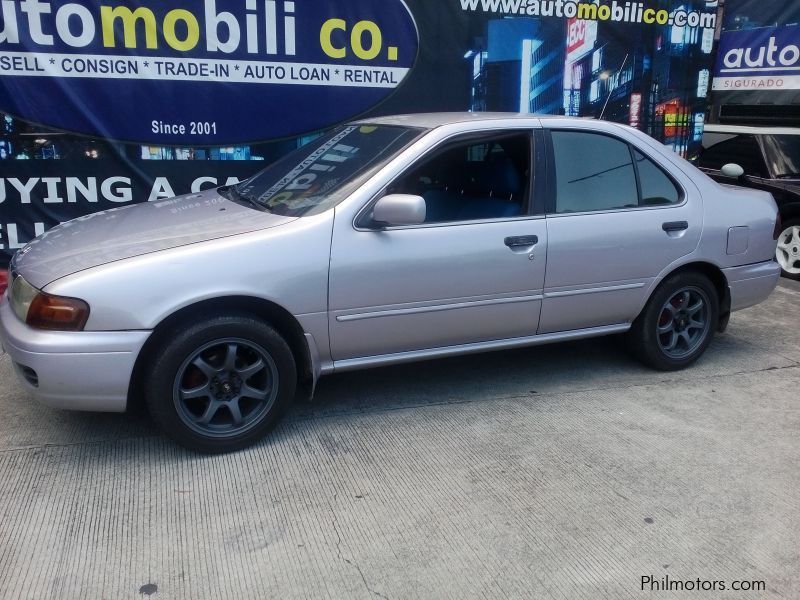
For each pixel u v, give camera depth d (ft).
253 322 11.85
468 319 13.64
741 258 16.24
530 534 10.18
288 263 11.91
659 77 25.84
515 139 14.21
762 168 26.81
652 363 16.07
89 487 11.14
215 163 21.59
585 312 14.82
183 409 11.76
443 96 23.44
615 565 9.56
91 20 19.49
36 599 8.71
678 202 15.47
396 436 12.98
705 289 16.07
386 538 10.03
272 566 9.39
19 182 20.08
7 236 20.35
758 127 28.78
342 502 10.87
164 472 11.62
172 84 20.57
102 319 10.98
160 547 9.73
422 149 13.16
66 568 9.27
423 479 11.57
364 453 12.36
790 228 25.57
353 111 22.58
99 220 13.78
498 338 14.29
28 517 10.34
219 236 11.91
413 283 12.87
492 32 23.39
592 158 14.74
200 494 11.01
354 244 12.37
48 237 13.25
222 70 20.89
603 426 13.53
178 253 11.39
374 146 13.88
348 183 12.94
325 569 9.36
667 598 8.96
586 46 24.61
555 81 24.54
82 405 11.36
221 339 11.69
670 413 14.16
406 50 22.58
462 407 14.23
